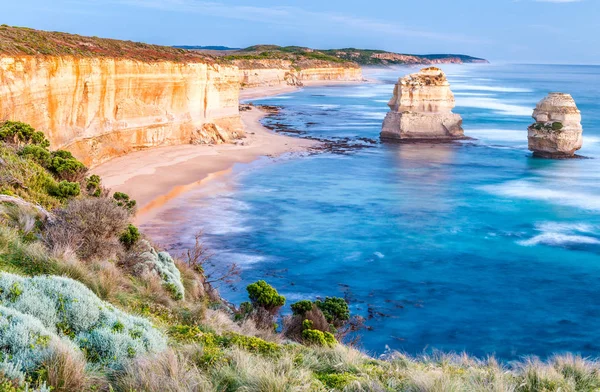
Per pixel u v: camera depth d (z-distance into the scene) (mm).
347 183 44906
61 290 8539
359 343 18719
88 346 7551
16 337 6578
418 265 27203
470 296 23734
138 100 50750
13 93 31219
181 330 10422
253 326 14305
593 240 31359
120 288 12578
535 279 25781
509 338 20109
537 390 8602
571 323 21391
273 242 29641
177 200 36906
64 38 45719
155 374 6785
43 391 5832
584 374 9719
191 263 21625
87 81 42500
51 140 36812
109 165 44219
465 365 11586
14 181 17672
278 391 7137
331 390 7699
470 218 35469
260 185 42938
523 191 43125
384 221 34375
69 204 16000
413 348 19031
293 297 22844
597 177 48531
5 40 34500
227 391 7262
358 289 24094
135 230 16531
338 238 30797
